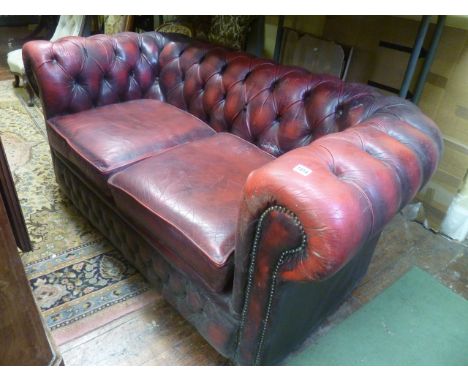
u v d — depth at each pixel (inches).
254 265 33.5
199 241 38.9
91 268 57.2
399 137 39.0
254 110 57.7
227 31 87.4
